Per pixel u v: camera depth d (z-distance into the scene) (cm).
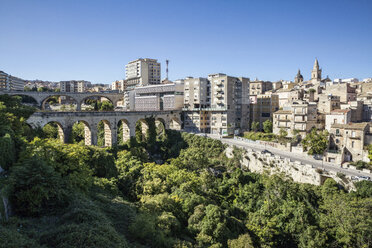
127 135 9581
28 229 2448
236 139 9244
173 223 3431
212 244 3428
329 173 5388
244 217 5178
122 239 2534
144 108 13825
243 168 7338
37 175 2827
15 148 4072
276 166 6444
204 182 5969
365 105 8856
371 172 5359
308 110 8150
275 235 4441
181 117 11919
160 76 18862
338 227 4250
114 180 4900
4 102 6206
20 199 2716
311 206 4934
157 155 10025
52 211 2853
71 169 3869
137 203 4162
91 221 2569
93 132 8356
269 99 11762
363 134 6053
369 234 3912
